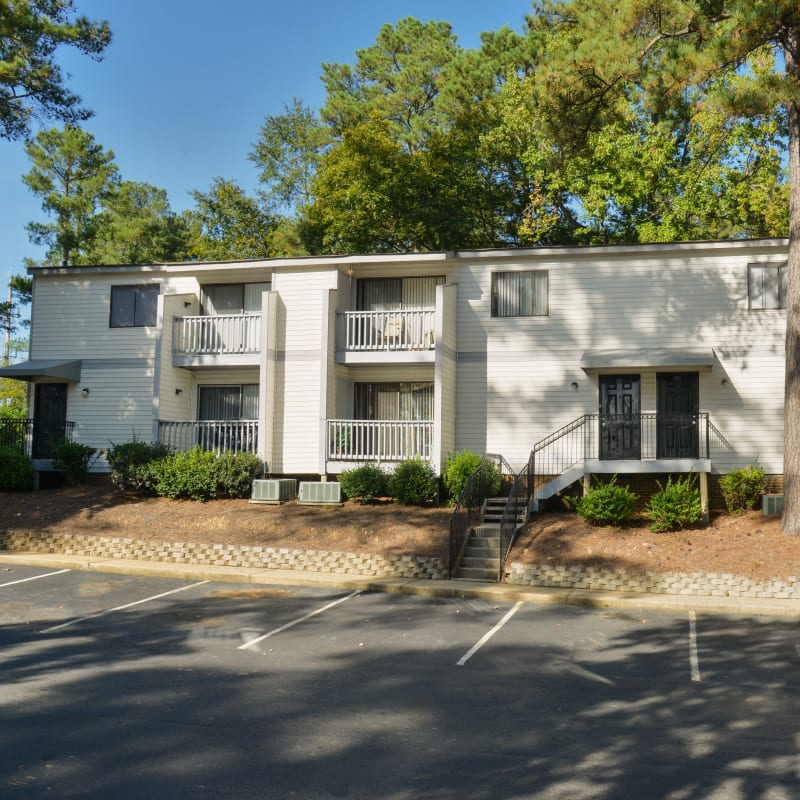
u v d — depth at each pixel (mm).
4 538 21203
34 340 27625
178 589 16828
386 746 7945
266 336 24391
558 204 37188
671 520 19016
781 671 10984
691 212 33562
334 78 48188
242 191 49781
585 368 22781
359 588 17375
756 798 6777
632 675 10750
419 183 37219
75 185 50594
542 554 18375
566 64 19281
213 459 23375
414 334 24516
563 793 6844
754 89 17766
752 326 22656
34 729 8297
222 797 6684
